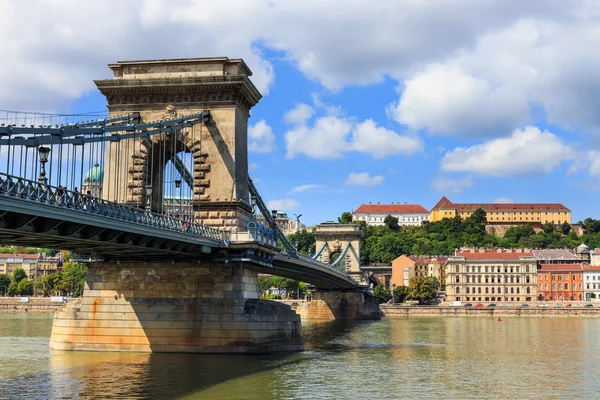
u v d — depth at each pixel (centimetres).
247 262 6203
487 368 5994
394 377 5284
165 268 6225
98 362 5572
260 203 7931
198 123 6475
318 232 17650
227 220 6400
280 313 6297
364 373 5447
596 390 4859
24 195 3712
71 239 4434
